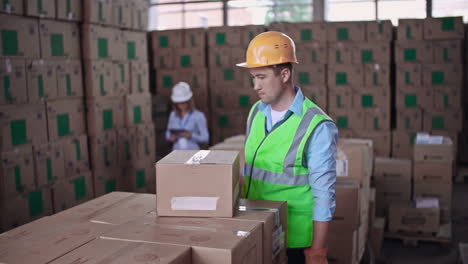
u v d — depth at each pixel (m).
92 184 3.79
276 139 1.74
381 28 5.84
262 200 1.69
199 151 1.70
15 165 3.01
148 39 6.77
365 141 3.25
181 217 1.51
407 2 7.31
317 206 1.66
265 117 1.81
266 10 8.10
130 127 4.20
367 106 5.96
